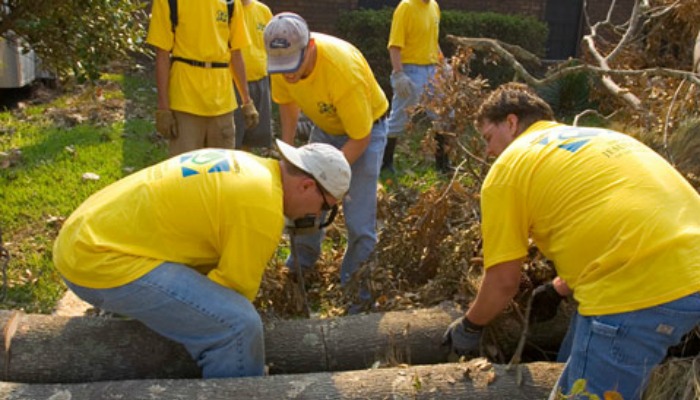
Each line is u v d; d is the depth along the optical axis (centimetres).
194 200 266
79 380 295
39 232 471
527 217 254
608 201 236
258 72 593
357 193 391
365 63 372
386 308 364
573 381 247
